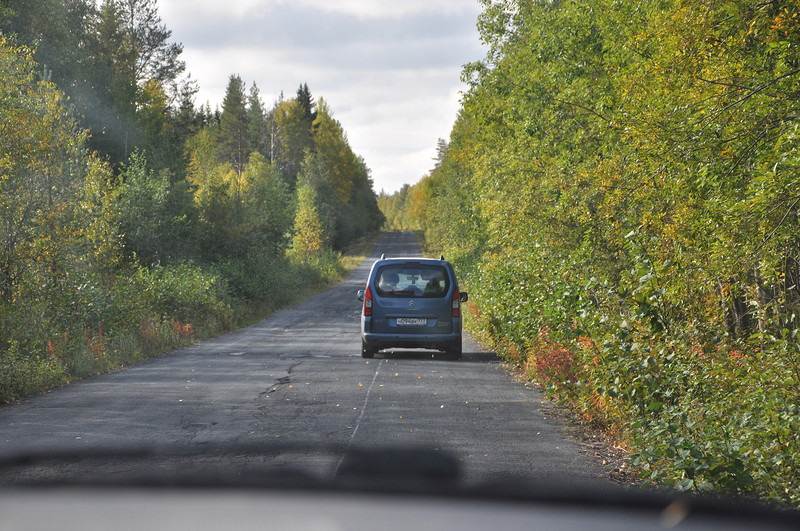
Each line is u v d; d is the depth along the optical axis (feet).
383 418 31.78
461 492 4.46
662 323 28.04
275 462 19.51
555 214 60.59
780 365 25.79
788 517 4.49
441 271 57.52
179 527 3.56
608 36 61.21
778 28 28.91
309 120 472.44
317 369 50.16
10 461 7.48
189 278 102.37
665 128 32.24
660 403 24.21
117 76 198.70
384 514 3.89
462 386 42.04
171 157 173.88
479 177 108.78
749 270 31.37
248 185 182.60
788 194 27.07
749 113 30.30
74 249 66.03
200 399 37.22
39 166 60.80
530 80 81.61
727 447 19.11
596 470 23.03
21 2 142.31
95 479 4.82
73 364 48.19
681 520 4.26
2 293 58.13
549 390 35.99
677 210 33.50
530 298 50.90
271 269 147.95
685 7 33.63
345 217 411.54
